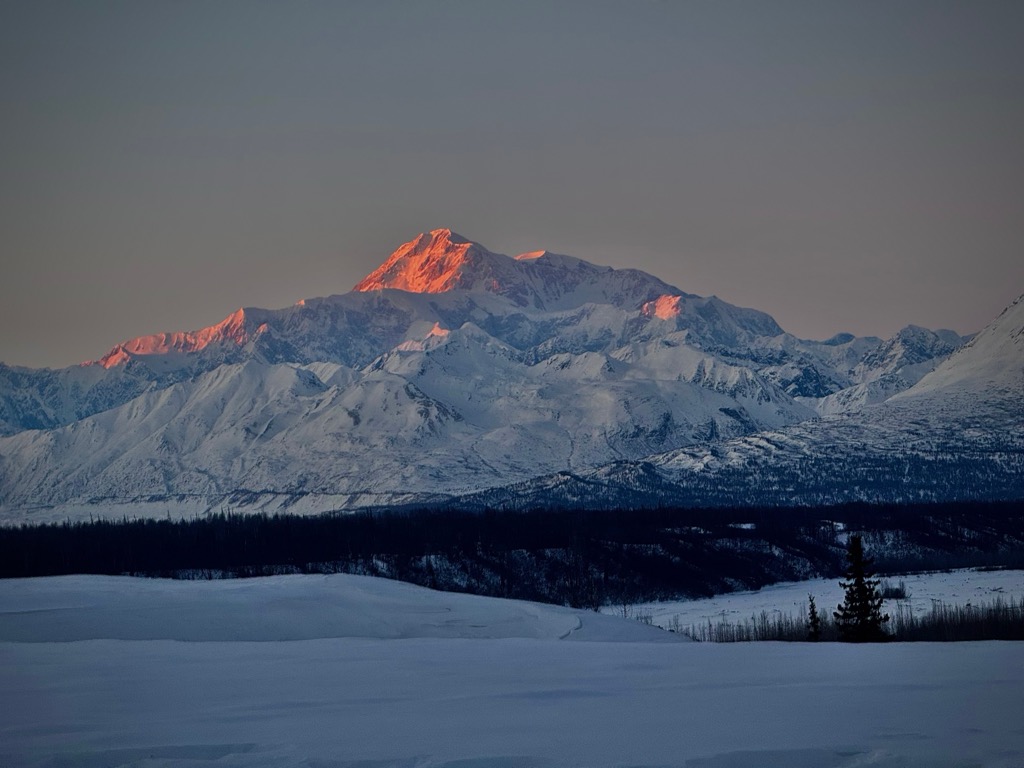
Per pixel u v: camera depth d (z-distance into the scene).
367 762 178.25
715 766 172.88
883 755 175.62
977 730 192.50
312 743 191.75
